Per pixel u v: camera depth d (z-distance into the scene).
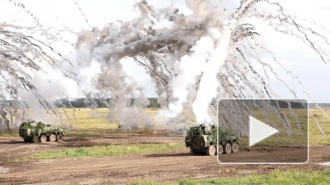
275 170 37.53
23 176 37.78
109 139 80.25
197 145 52.53
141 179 34.97
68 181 34.66
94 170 41.34
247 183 31.06
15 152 58.09
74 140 77.88
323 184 30.53
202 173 38.22
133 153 56.69
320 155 53.06
